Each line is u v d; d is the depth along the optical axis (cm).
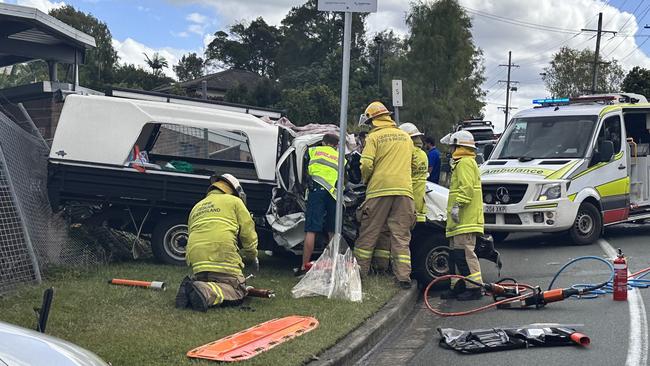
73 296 767
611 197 1328
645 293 886
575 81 6166
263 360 589
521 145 1395
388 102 5147
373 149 909
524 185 1256
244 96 5166
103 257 966
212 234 786
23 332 369
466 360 652
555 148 1348
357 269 855
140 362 575
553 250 1255
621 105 1401
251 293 809
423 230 986
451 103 5559
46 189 959
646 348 663
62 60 1919
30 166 937
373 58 6350
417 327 791
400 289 898
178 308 745
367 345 697
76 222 969
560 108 1421
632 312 794
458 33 5628
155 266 964
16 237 823
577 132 1346
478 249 932
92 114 964
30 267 828
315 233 938
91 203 968
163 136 1102
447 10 5631
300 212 984
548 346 684
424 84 5594
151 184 967
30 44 1845
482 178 1299
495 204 1277
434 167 1486
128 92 1027
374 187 914
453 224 905
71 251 936
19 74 3425
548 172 1270
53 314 690
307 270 923
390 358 673
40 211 920
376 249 970
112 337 636
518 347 681
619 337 702
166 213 987
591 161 1306
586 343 674
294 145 995
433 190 1006
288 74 5738
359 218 929
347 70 896
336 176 931
